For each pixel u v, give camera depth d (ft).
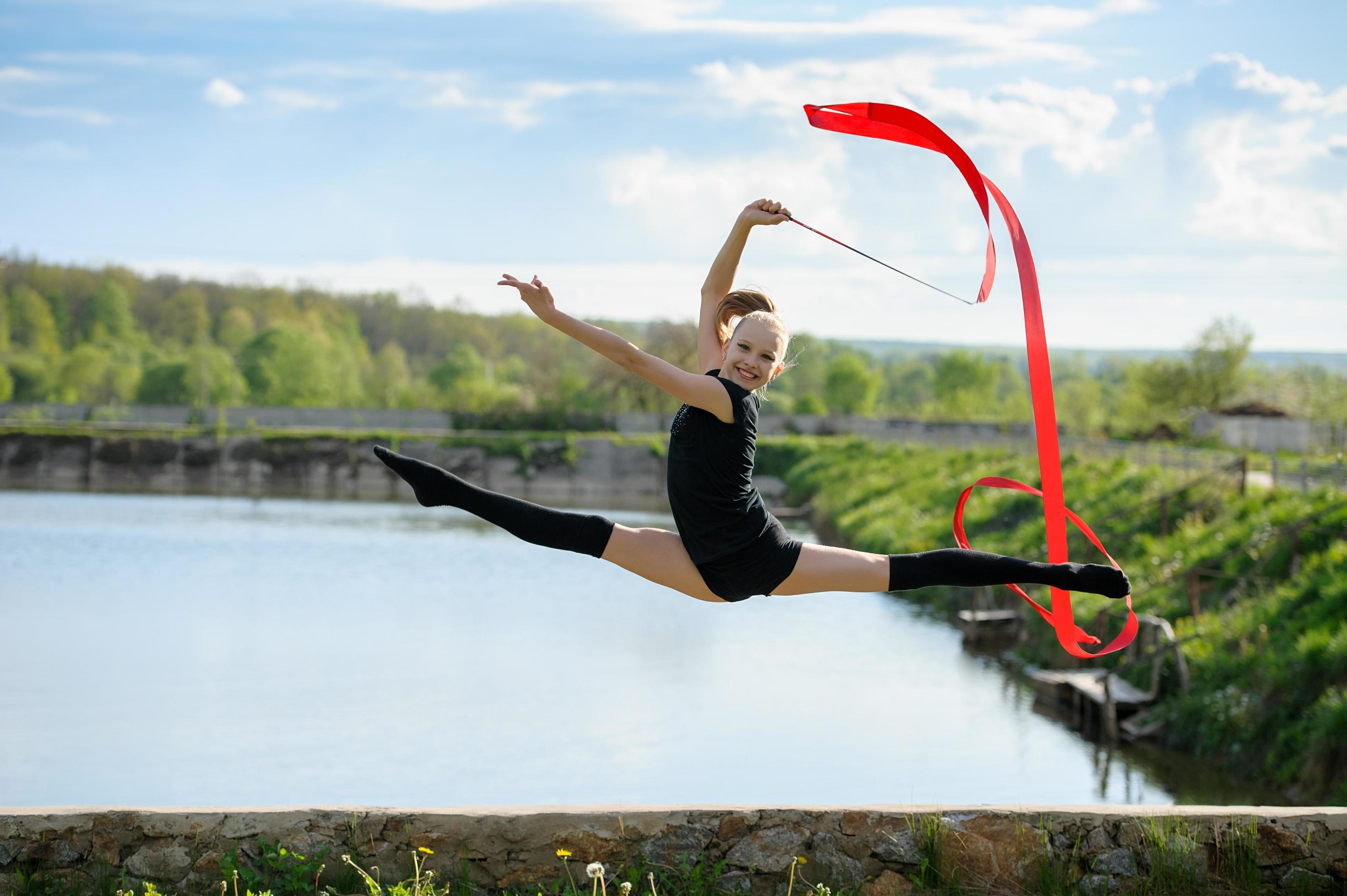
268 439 263.90
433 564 130.82
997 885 18.13
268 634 87.30
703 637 85.92
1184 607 65.87
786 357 14.16
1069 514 15.19
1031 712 61.77
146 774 50.75
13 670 73.51
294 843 17.66
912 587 14.02
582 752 53.83
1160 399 227.81
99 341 402.72
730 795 47.16
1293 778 45.09
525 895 17.51
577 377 316.81
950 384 351.87
